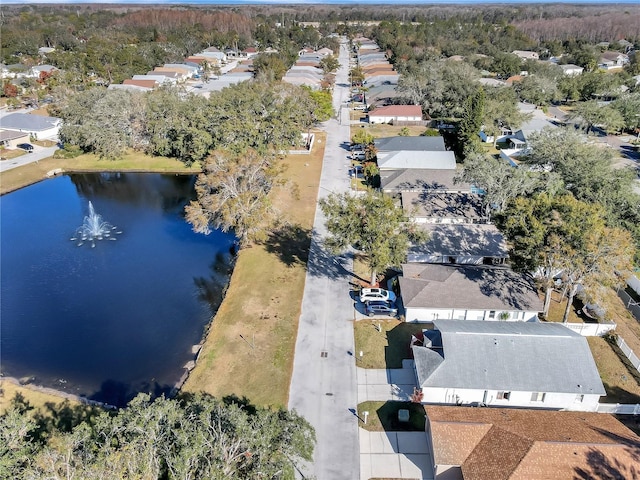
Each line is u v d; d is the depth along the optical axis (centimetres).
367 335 3938
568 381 3153
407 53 16138
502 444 2633
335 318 4156
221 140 7538
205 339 3997
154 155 8556
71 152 8462
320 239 5516
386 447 2934
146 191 7344
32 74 14325
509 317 4059
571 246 3538
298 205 6388
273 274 4841
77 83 12712
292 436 2373
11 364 3781
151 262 5341
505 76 13962
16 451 2211
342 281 4712
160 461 2144
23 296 4684
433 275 4309
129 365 3778
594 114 9138
